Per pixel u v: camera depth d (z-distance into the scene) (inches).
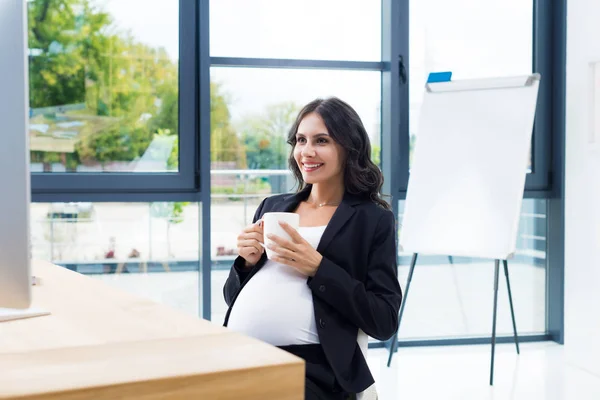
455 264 187.9
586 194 167.8
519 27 188.5
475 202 161.8
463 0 185.5
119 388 33.3
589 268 166.1
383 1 179.8
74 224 165.9
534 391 148.0
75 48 162.7
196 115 169.6
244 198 175.3
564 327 179.3
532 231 191.0
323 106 77.4
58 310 53.1
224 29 172.1
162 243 170.7
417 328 186.7
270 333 70.4
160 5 167.0
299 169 85.4
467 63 186.2
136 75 166.6
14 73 42.7
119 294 60.9
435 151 168.1
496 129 162.1
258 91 175.2
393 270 74.2
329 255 72.9
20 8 42.1
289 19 175.6
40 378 33.9
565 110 184.5
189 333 44.8
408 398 142.9
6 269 44.0
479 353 179.5
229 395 35.8
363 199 77.5
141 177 166.6
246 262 77.5
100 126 165.0
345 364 68.2
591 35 166.1
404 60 181.8
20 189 43.5
